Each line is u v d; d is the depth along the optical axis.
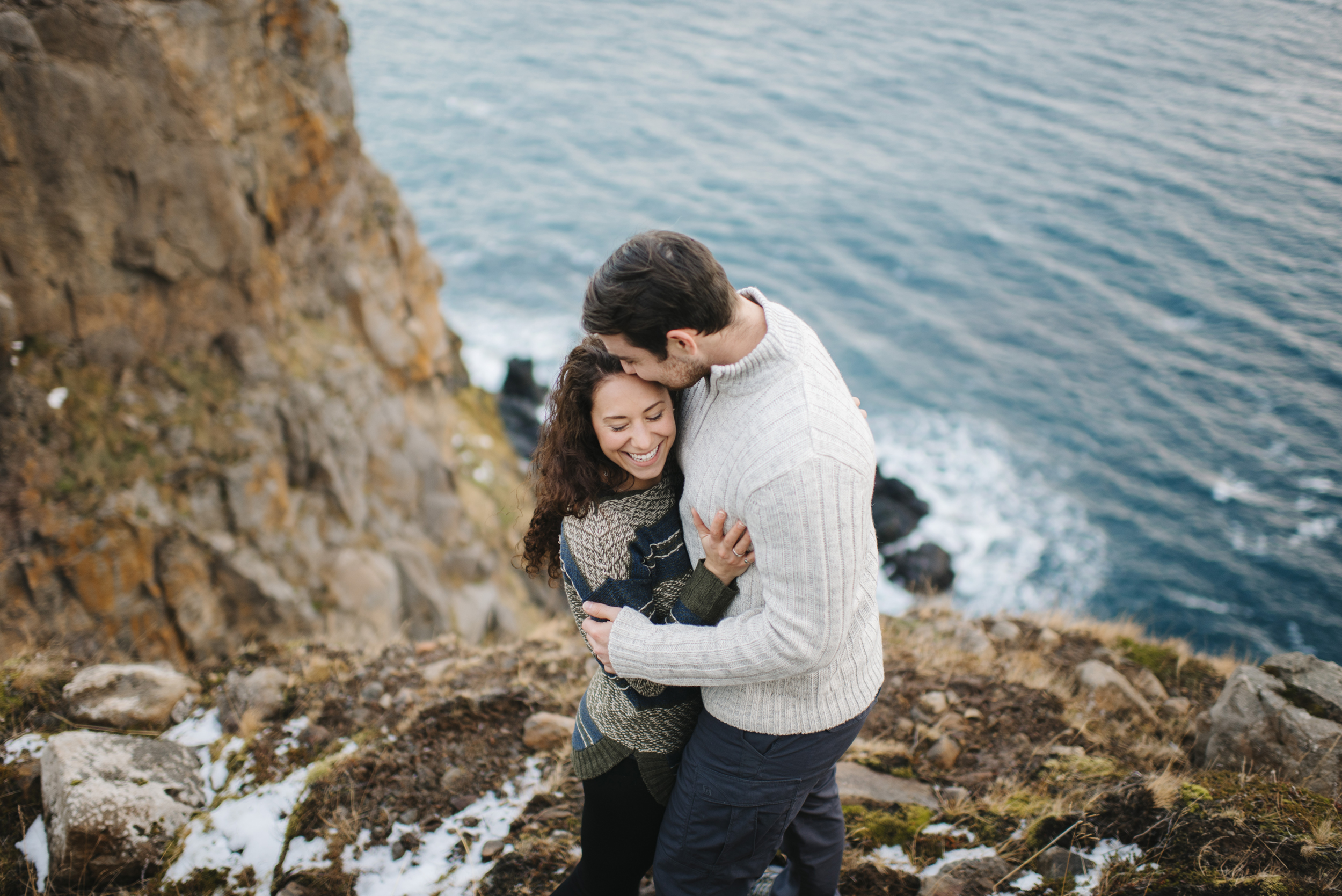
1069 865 2.72
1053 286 38.81
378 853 2.93
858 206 48.03
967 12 97.06
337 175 10.27
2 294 6.97
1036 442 27.44
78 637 6.51
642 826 2.10
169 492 7.59
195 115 7.84
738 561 1.72
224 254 8.34
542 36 83.19
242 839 2.99
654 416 1.75
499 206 44.44
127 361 7.78
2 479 6.68
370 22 83.00
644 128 59.53
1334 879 2.40
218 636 7.50
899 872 2.78
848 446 1.63
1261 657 19.09
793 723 1.83
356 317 10.78
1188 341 33.50
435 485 11.12
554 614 12.49
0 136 6.74
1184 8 93.06
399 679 4.01
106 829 2.81
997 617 5.04
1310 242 41.34
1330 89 58.66
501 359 29.44
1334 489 24.78
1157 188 48.97
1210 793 2.80
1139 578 21.44
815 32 89.50
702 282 1.56
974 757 3.45
